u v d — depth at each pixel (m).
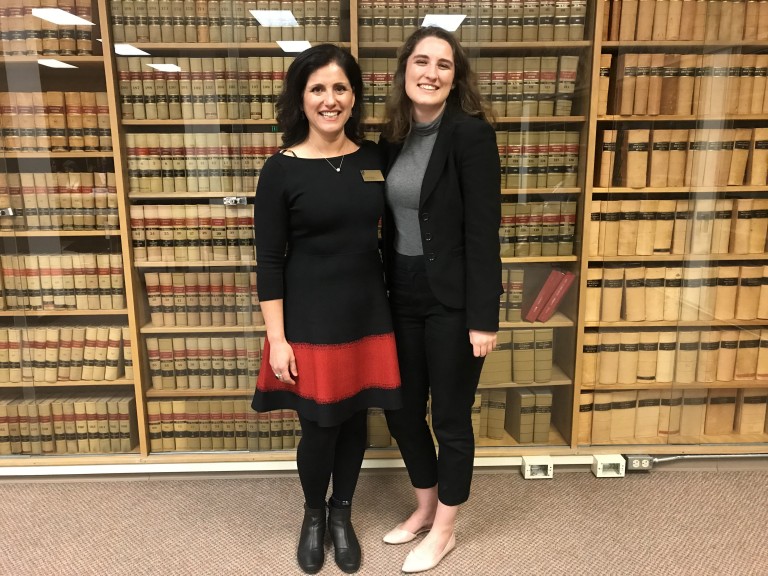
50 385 2.38
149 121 2.19
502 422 2.48
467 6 2.14
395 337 1.71
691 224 2.32
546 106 2.22
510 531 1.96
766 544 1.88
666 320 2.39
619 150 2.24
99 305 2.33
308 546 1.77
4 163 2.21
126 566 1.79
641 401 2.47
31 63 2.14
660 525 1.99
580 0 2.13
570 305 2.38
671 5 2.13
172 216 2.28
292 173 1.52
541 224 2.31
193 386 2.40
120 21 2.11
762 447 2.41
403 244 1.63
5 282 2.31
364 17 2.13
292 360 1.59
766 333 2.43
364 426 1.80
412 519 1.92
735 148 2.27
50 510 2.12
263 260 1.57
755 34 2.17
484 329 1.52
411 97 1.49
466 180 1.50
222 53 2.16
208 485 2.30
